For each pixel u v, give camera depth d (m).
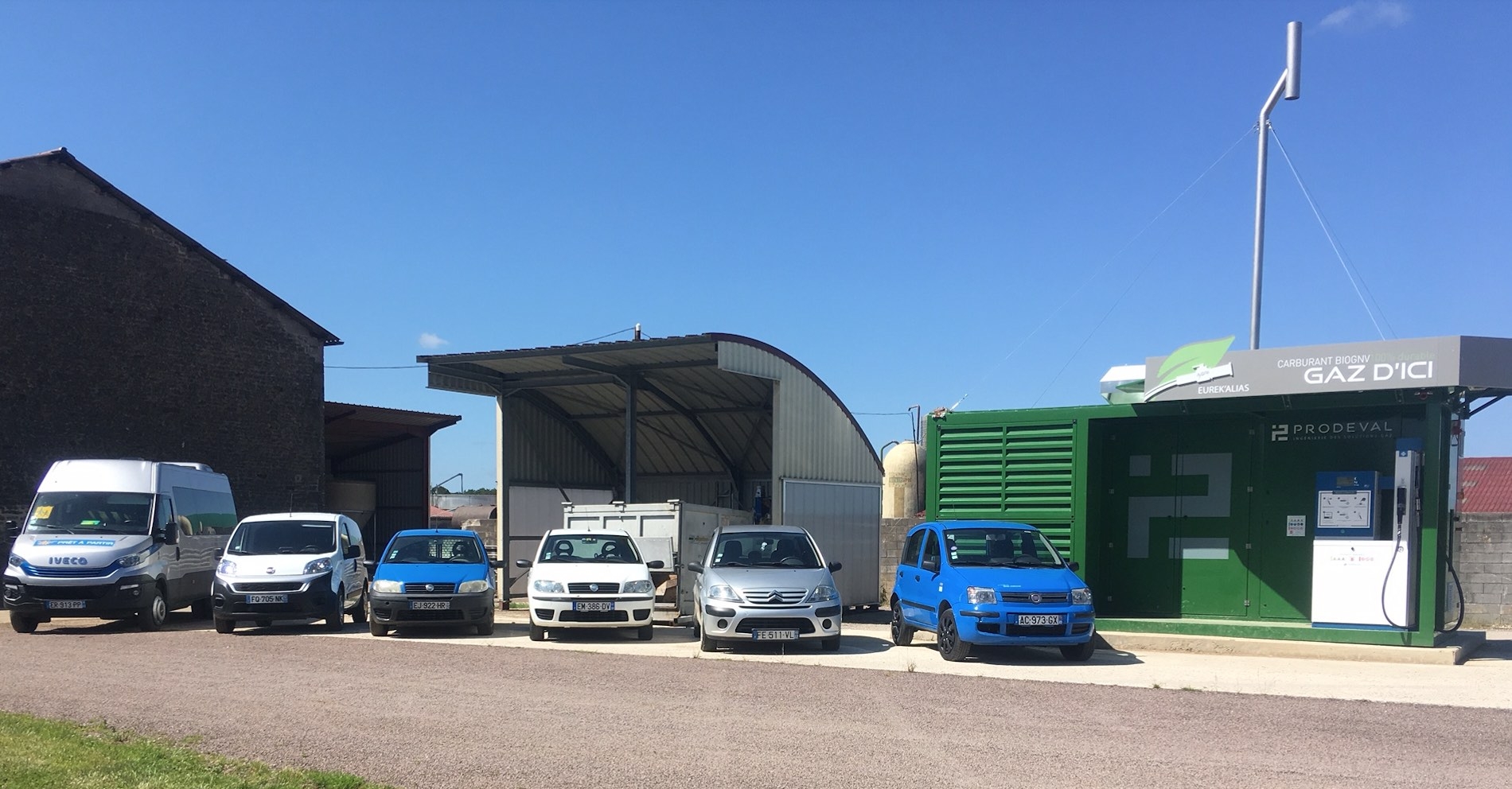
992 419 15.37
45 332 22.03
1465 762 6.93
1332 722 8.26
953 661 12.27
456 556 16.27
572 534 16.20
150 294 23.86
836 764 6.84
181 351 24.33
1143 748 7.31
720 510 18.59
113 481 16.42
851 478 21.67
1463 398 12.71
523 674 10.82
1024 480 15.05
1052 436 14.94
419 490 31.91
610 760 6.86
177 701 9.04
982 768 6.75
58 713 8.37
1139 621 13.75
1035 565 12.90
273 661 11.85
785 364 19.42
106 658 12.13
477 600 15.15
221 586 15.30
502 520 21.91
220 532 18.84
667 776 6.46
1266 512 14.05
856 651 13.52
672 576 17.05
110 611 15.32
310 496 26.77
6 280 21.50
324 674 10.80
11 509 21.16
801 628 13.20
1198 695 9.57
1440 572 12.73
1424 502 12.29
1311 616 13.52
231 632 15.52
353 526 17.89
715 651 13.44
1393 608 12.36
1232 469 14.36
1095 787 6.30
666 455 25.09
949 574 12.64
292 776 6.21
